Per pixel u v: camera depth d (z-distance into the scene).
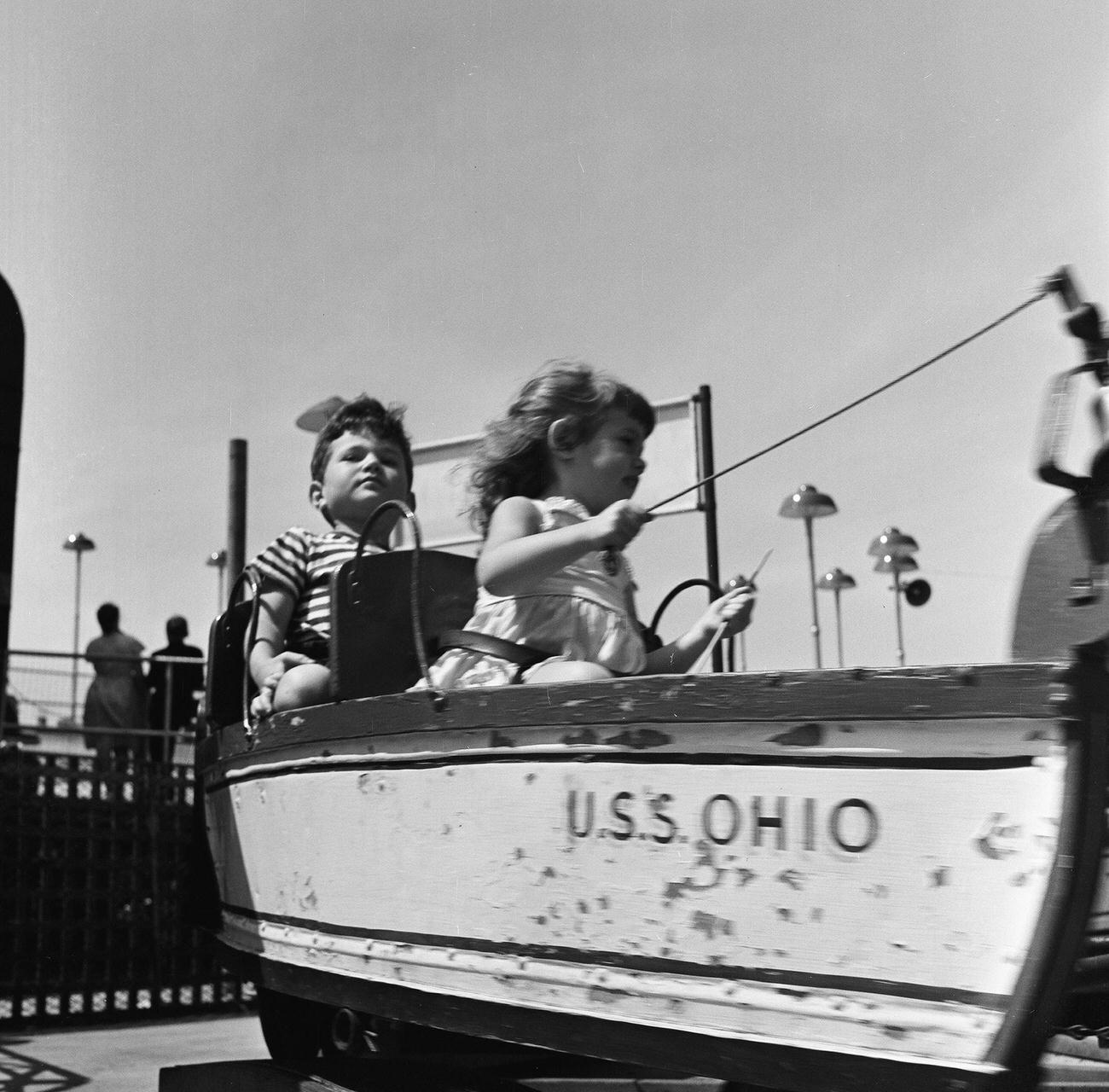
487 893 2.33
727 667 3.74
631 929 2.07
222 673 3.81
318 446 4.02
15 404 6.59
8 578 6.54
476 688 2.37
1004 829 1.66
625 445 3.13
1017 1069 1.64
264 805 3.18
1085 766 1.60
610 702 2.11
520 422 3.13
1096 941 2.14
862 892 1.79
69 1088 4.63
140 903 6.68
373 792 2.66
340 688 2.99
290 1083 2.98
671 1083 3.32
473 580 3.31
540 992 2.21
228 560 6.98
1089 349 1.91
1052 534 1.84
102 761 6.73
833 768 1.83
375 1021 3.32
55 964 6.38
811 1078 1.82
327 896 2.82
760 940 1.90
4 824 6.35
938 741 1.72
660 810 2.04
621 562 3.18
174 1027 6.27
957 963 1.70
